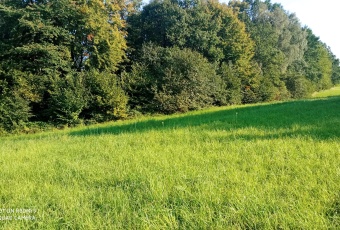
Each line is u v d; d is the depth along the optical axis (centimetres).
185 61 2595
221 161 441
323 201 267
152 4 3462
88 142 721
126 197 308
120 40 2767
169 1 3375
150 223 252
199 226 242
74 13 2345
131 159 483
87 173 417
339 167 362
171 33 3170
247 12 5209
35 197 337
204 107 2650
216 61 3347
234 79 3238
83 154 573
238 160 439
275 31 4828
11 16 2083
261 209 258
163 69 2611
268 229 227
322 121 770
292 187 304
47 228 259
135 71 2555
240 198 282
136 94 2489
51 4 2212
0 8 2064
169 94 2419
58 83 2020
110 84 2147
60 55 2155
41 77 2052
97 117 2066
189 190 316
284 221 234
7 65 1983
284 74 4644
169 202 297
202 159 452
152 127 984
